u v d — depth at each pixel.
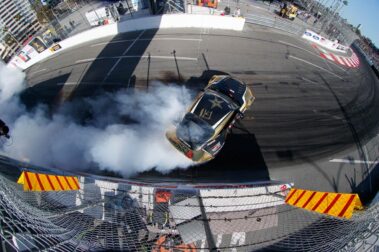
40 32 13.59
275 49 13.70
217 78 10.13
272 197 7.77
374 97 12.15
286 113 10.61
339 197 5.69
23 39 13.58
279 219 7.41
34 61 13.00
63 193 7.45
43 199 7.06
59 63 12.93
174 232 6.95
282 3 16.72
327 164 9.25
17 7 13.58
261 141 9.59
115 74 12.06
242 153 9.23
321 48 14.47
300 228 7.13
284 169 8.98
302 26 15.15
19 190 6.91
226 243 7.07
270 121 10.25
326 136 10.01
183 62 12.53
